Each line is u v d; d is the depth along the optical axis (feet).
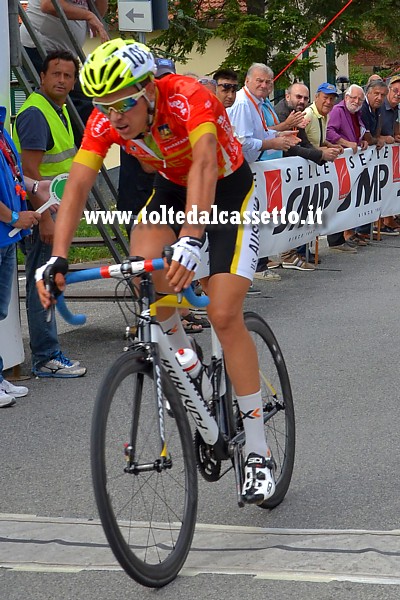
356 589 9.96
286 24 55.77
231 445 11.54
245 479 11.52
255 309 25.98
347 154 32.96
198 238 9.65
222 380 11.68
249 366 11.34
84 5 25.20
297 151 29.63
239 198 11.20
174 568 10.28
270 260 32.73
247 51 55.36
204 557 11.03
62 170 20.21
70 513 12.74
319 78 69.87
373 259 33.65
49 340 19.76
